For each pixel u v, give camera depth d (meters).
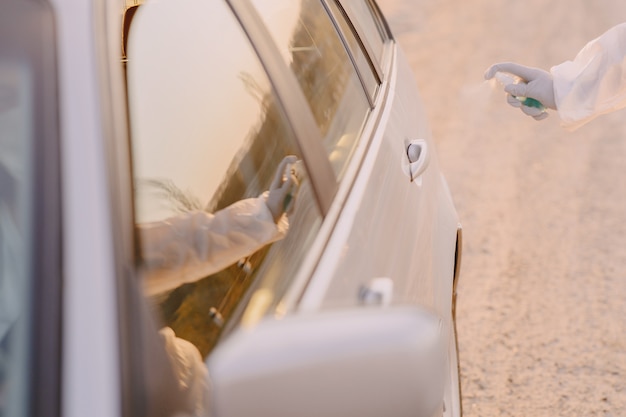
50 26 2.41
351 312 2.14
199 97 3.56
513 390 6.04
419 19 19.59
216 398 1.98
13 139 2.25
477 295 7.32
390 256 3.48
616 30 4.26
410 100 5.35
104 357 2.05
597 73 4.31
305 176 3.28
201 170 3.49
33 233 2.16
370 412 2.07
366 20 5.53
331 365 2.04
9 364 2.06
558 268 7.71
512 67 4.59
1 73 2.31
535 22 18.77
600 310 6.96
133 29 3.66
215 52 3.59
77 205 2.20
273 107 3.43
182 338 3.21
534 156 10.70
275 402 2.00
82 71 2.37
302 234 3.16
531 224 8.70
